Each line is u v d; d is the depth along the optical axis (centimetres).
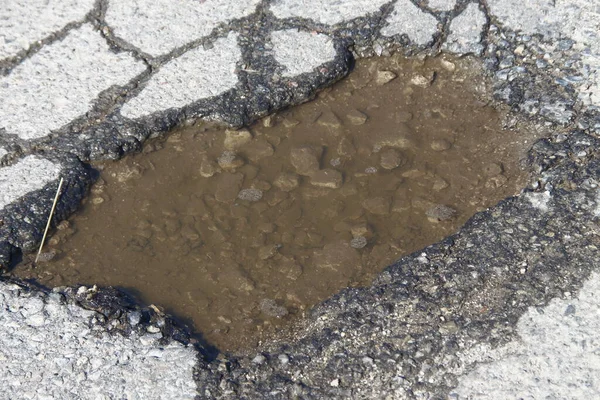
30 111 246
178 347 193
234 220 229
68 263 216
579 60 254
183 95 250
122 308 201
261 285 212
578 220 210
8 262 214
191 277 215
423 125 252
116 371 187
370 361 186
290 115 256
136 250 221
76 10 275
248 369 189
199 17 272
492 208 220
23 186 227
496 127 248
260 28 269
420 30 266
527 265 202
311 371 187
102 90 252
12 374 187
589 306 191
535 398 175
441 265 206
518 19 266
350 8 271
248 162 244
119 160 241
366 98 260
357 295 203
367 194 234
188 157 244
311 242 223
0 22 272
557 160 229
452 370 183
